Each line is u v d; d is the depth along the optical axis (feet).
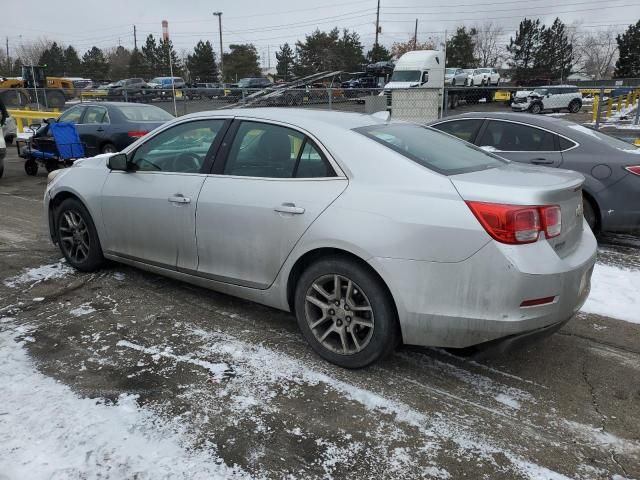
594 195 18.90
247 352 11.52
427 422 9.22
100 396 9.75
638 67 216.13
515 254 8.95
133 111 37.50
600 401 9.93
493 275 9.02
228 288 12.53
